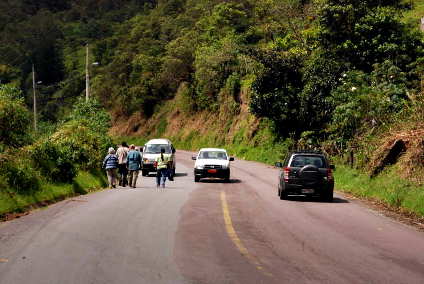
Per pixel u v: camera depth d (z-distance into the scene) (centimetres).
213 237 1803
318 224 2191
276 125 8144
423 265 1430
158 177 4047
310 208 2784
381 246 1712
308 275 1284
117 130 16138
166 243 1678
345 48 6731
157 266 1355
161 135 14088
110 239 1734
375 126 4509
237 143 9856
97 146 4444
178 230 1941
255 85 7650
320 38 7306
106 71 18525
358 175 4041
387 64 5656
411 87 5656
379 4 7338
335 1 7144
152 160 5444
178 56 14138
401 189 3055
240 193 3544
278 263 1416
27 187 2698
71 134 4316
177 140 12975
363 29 6744
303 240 1791
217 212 2492
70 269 1314
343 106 4972
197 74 12181
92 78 19200
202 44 13450
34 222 2081
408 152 3412
